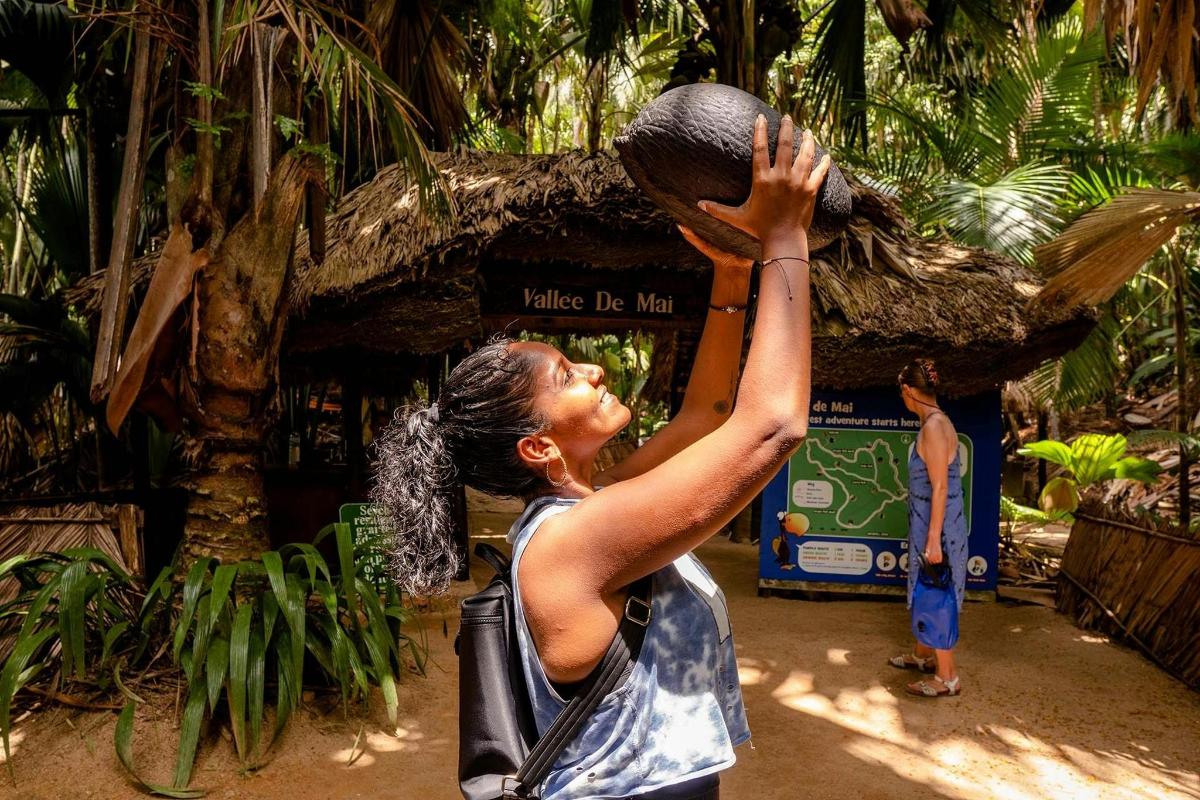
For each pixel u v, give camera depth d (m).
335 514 6.51
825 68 7.90
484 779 1.20
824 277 5.63
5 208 9.72
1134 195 4.66
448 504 1.34
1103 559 5.69
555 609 1.14
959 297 5.71
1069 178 7.91
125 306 3.68
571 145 16.16
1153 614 5.06
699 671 1.23
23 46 6.00
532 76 11.33
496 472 1.34
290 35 3.93
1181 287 7.89
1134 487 10.72
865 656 5.07
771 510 6.36
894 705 4.36
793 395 1.09
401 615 4.25
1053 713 4.27
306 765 3.52
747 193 1.24
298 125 3.79
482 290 5.95
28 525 4.40
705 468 1.08
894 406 6.24
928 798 3.43
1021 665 4.90
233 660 3.49
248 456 4.10
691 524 1.09
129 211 3.65
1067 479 8.83
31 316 6.48
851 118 8.52
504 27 9.88
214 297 3.92
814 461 6.30
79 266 7.54
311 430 8.70
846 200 1.38
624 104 14.88
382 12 5.81
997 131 8.88
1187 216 4.57
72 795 3.26
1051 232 7.56
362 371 6.82
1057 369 9.01
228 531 4.04
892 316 5.56
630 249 5.63
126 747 3.36
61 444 9.44
